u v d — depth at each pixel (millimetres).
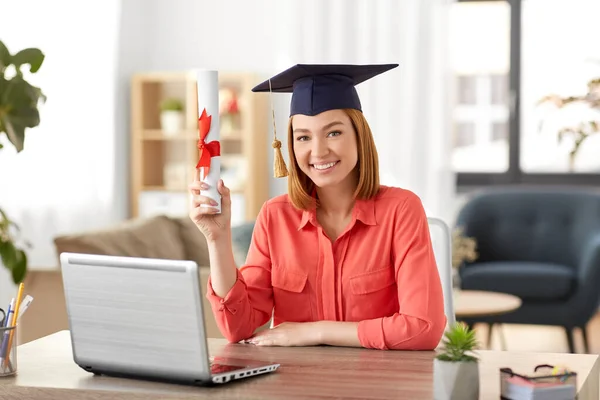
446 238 2609
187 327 1751
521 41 7344
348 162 2254
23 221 5473
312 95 2262
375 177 2301
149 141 7203
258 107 6988
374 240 2291
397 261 2254
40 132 5629
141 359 1821
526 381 1634
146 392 1757
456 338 1668
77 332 1899
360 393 1703
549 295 5812
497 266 6160
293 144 2328
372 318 2293
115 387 1802
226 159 7004
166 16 7484
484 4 7625
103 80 6508
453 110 6902
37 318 4371
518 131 7391
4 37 5258
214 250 2205
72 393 1801
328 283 2307
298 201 2330
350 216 2330
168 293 1757
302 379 1830
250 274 2371
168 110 7027
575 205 6387
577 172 7375
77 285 1874
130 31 7234
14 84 2975
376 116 6930
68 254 1875
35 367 2004
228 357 2066
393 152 6914
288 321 2361
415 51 6855
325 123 2250
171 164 7387
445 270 2602
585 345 5832
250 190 6840
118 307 1828
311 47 7078
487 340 5895
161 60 7496
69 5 5961
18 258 3775
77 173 6082
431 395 1682
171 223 5258
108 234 4637
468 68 7695
